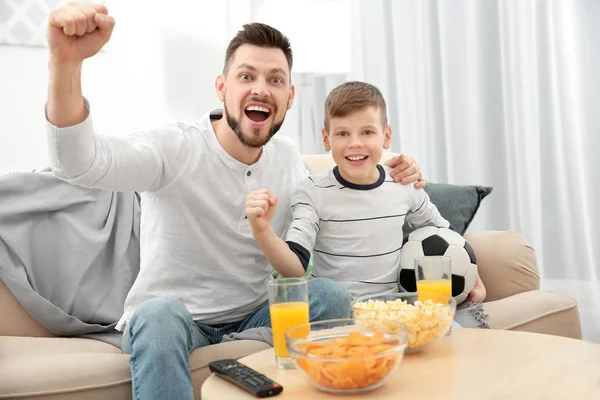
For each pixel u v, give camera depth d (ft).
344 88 5.98
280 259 4.93
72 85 4.12
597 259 10.82
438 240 6.06
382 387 3.28
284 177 5.84
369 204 6.07
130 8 9.82
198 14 10.41
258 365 3.81
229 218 5.40
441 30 11.18
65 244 6.36
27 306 6.01
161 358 4.04
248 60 5.23
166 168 5.20
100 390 4.50
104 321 6.30
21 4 8.93
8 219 6.18
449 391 3.16
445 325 3.84
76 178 4.50
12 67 8.99
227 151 5.41
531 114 10.96
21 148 9.07
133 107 9.93
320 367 3.18
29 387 4.36
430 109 11.32
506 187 11.05
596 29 10.78
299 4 9.84
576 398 2.99
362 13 11.64
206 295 5.36
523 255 6.47
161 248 5.33
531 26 10.94
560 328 5.99
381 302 3.93
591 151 10.84
